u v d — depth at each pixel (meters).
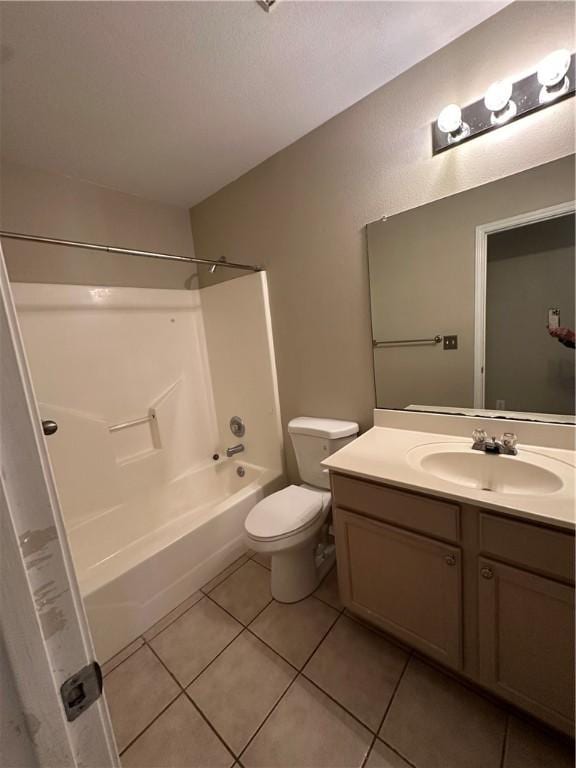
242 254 2.11
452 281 1.37
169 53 1.14
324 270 1.75
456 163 1.29
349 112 1.51
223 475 2.50
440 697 1.13
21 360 0.32
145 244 2.17
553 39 1.04
